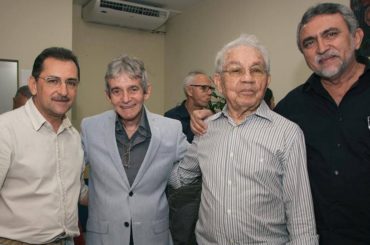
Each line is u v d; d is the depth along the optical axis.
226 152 1.29
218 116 1.40
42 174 1.26
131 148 1.55
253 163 1.23
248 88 1.26
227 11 3.99
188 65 4.68
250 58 1.26
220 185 1.27
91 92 4.65
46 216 1.25
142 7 4.45
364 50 2.48
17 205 1.23
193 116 1.49
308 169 1.43
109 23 4.69
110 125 1.55
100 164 1.49
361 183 1.31
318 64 1.38
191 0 4.45
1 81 3.29
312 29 1.36
